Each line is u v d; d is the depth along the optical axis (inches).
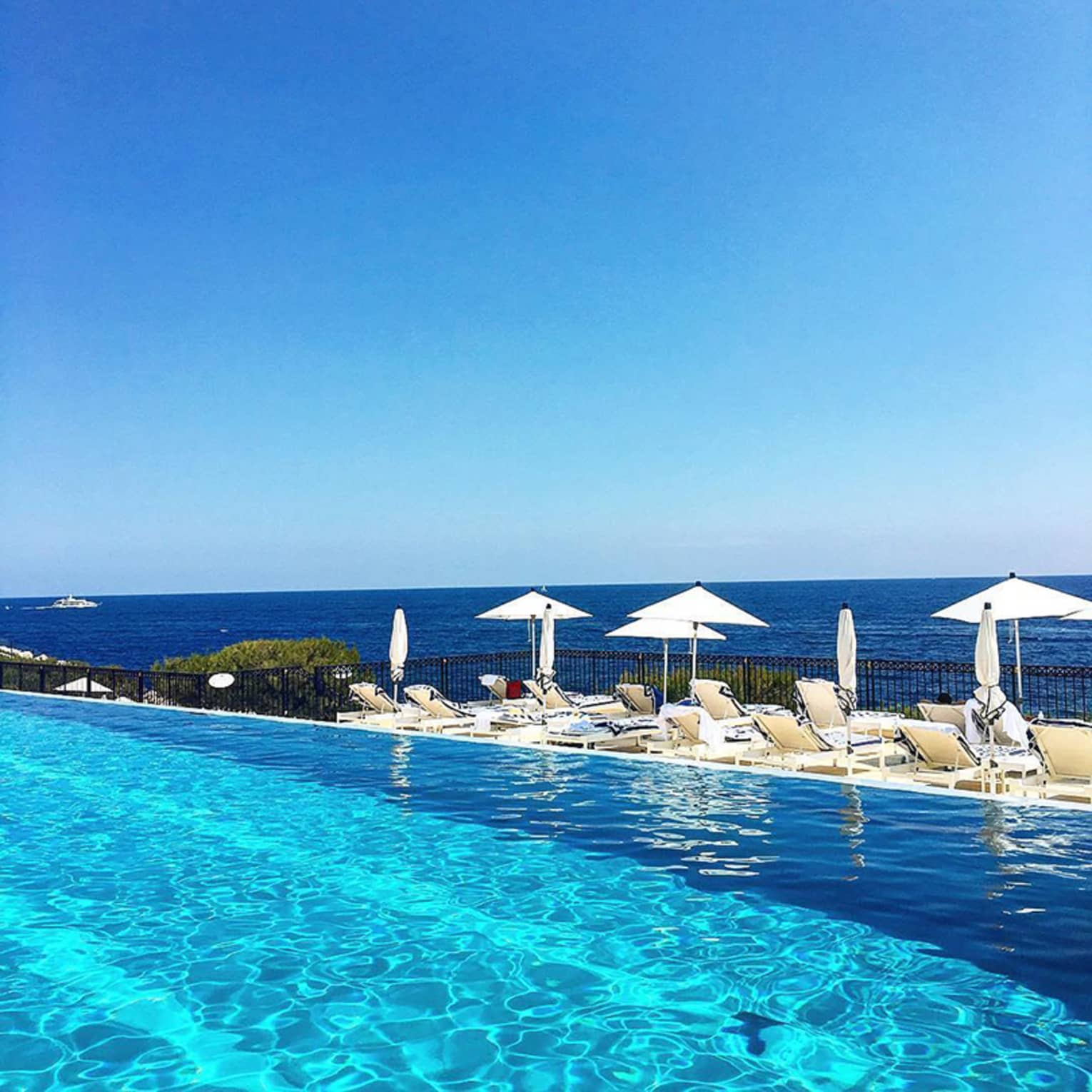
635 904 272.8
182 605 7741.1
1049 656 1651.1
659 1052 187.8
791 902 267.7
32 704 783.7
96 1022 207.2
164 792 439.5
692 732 497.7
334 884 301.3
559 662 1189.7
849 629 491.8
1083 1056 180.2
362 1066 186.1
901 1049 184.9
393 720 669.3
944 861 299.9
